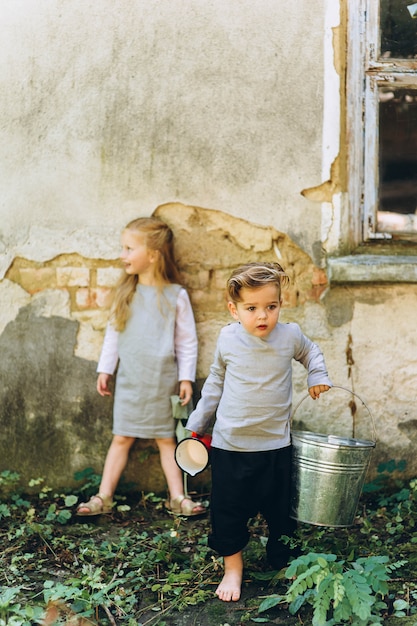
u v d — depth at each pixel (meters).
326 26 3.63
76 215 3.73
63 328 3.76
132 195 3.71
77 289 3.76
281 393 2.94
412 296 3.72
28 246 3.74
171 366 3.66
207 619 2.74
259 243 3.71
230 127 3.66
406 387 3.75
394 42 3.66
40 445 3.78
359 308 3.72
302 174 3.67
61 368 3.77
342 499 2.90
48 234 3.74
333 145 3.65
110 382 3.78
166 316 3.65
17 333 3.76
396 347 3.74
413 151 3.70
